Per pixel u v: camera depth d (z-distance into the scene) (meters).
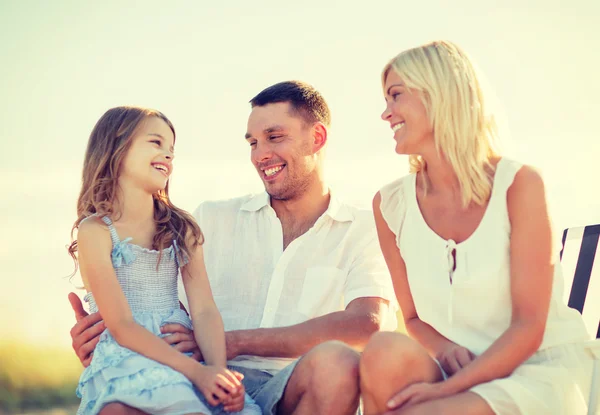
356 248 3.46
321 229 3.50
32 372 8.24
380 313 3.33
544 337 2.75
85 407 2.76
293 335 3.18
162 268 3.14
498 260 2.74
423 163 3.03
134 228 3.12
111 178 3.08
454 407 2.38
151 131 3.16
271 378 3.13
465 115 2.82
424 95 2.87
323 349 2.65
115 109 3.21
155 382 2.72
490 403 2.40
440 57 2.87
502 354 2.57
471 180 2.81
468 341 2.79
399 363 2.47
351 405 2.61
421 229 2.91
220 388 2.76
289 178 3.50
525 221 2.71
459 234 2.85
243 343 3.16
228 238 3.58
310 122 3.54
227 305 3.48
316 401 2.62
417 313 2.97
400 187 3.06
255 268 3.49
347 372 2.58
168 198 3.29
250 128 3.56
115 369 2.79
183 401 2.70
